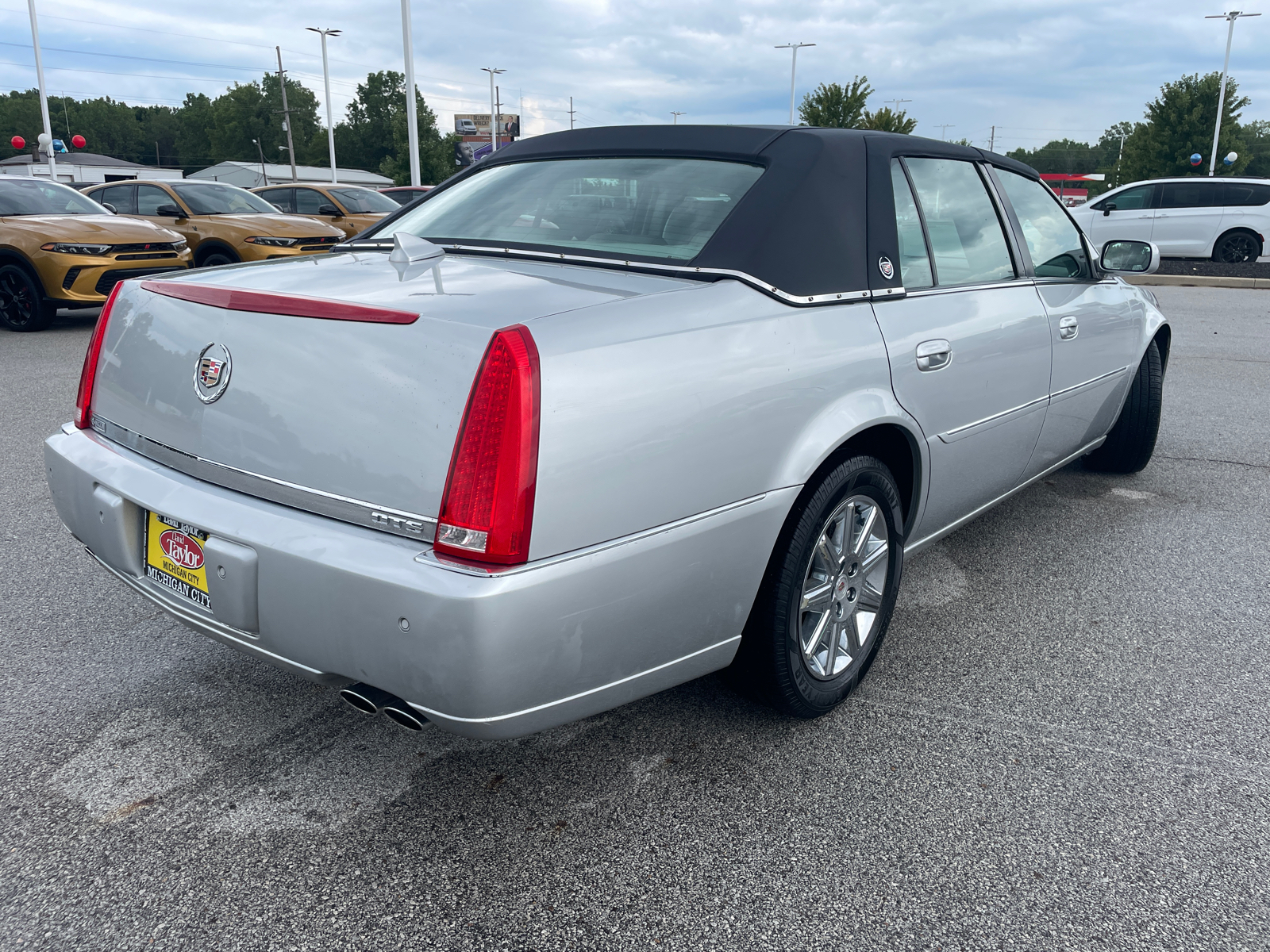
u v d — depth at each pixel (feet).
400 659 5.56
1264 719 8.45
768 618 7.32
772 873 6.41
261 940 5.76
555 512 5.57
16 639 9.48
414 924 5.91
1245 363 26.84
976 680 9.10
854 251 7.88
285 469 6.13
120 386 7.36
